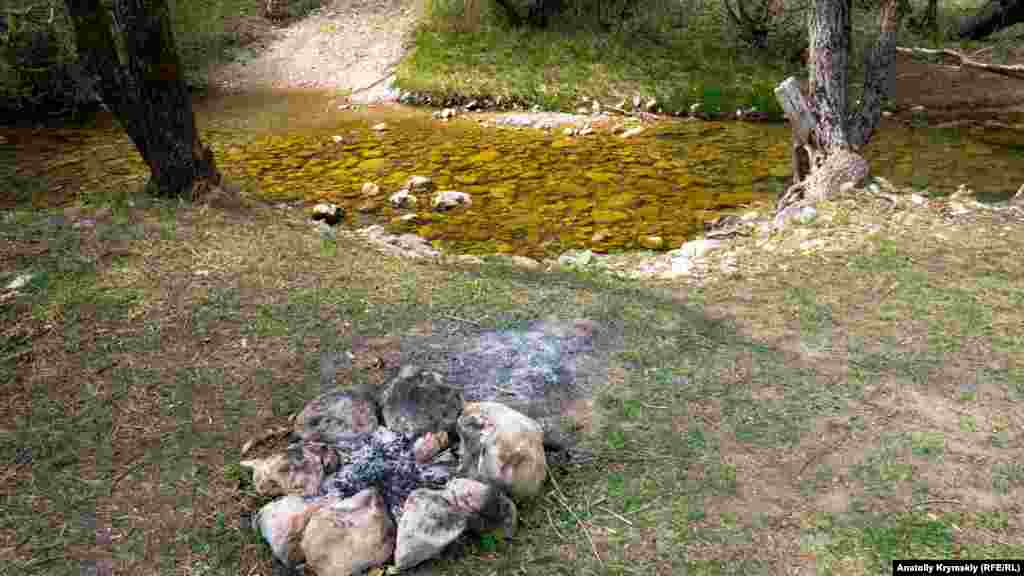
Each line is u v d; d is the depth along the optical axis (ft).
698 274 18.28
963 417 11.41
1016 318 14.51
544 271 19.13
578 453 10.72
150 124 20.97
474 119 41.60
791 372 12.76
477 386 12.20
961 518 9.29
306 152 35.37
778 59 46.78
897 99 42.70
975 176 29.43
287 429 11.16
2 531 9.26
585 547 8.98
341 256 17.83
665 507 9.61
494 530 9.14
